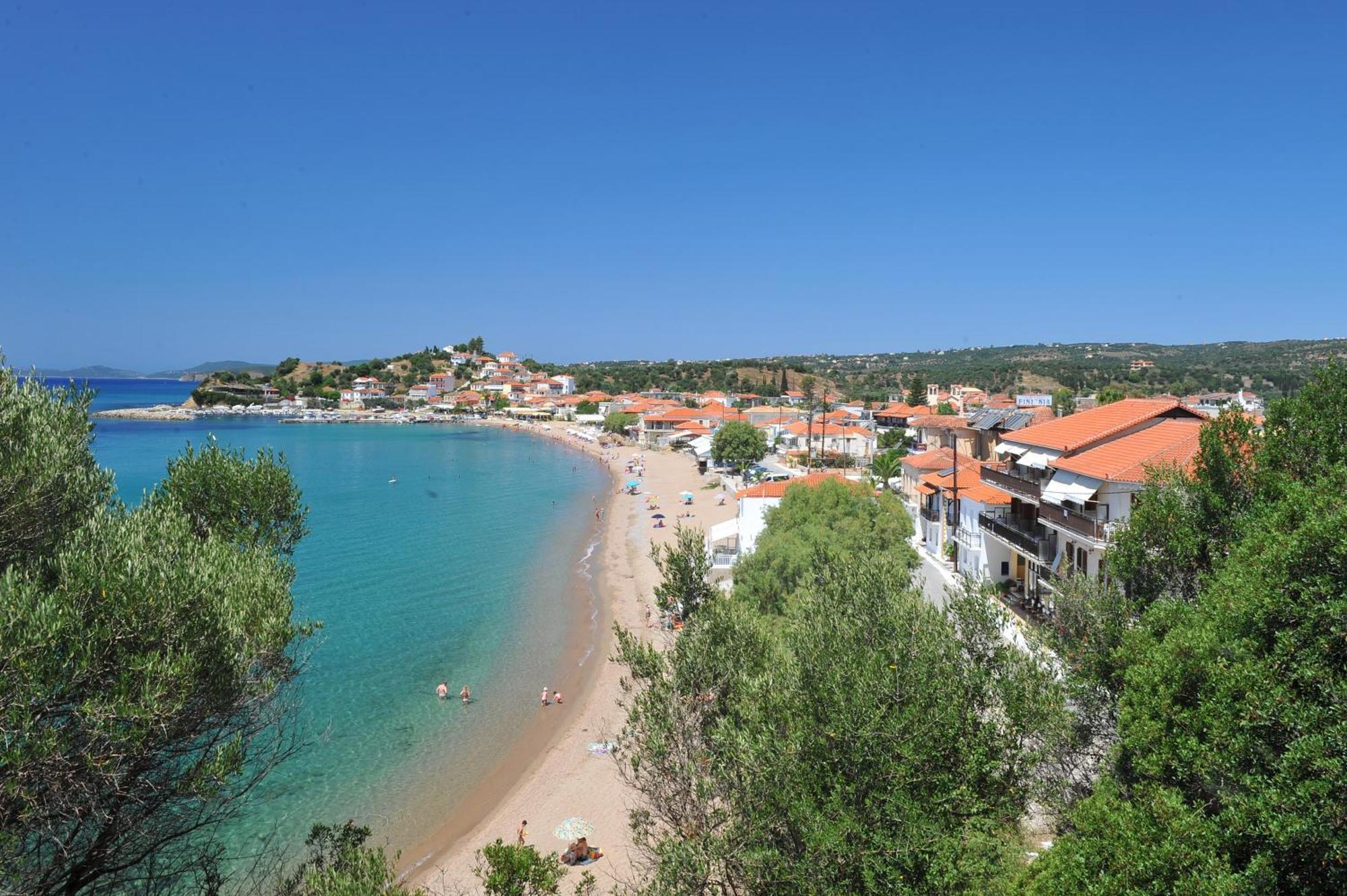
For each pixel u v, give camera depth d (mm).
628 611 55156
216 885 16234
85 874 13180
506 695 40938
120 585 12766
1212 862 11242
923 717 14203
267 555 18484
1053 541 35438
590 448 177125
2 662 11281
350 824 20547
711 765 15602
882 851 13227
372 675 43250
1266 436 18672
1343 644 12375
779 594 33312
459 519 91562
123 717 11766
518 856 20344
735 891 14867
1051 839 18547
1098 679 18203
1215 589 15344
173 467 20984
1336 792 11117
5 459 14289
